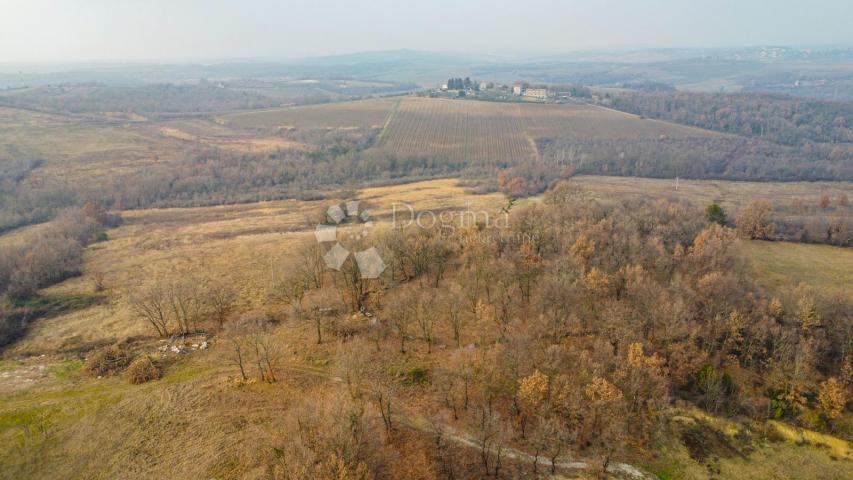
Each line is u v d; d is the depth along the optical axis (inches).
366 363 2498.8
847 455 2201.0
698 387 2453.2
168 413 2247.8
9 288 3425.2
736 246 3489.2
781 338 2509.8
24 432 2169.0
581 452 2159.2
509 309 2837.1
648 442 2242.9
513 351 2379.4
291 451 1782.7
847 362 2442.2
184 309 2955.2
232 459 1972.2
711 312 2669.8
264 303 3262.8
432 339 2758.4
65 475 1975.9
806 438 2272.4
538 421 2213.3
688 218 3998.5
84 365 2657.5
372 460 1891.0
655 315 2536.9
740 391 2439.7
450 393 2367.1
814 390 2420.0
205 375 2519.7
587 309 2765.7
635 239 3299.7
